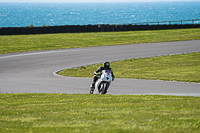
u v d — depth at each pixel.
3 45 121.75
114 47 121.31
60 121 26.33
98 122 25.05
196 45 125.38
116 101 38.66
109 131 21.52
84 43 131.38
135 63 89.38
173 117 27.08
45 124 25.19
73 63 89.19
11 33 160.75
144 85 59.19
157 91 52.88
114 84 60.72
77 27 178.00
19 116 29.62
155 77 68.31
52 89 55.84
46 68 81.69
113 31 185.88
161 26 197.75
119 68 82.19
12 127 24.52
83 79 67.81
